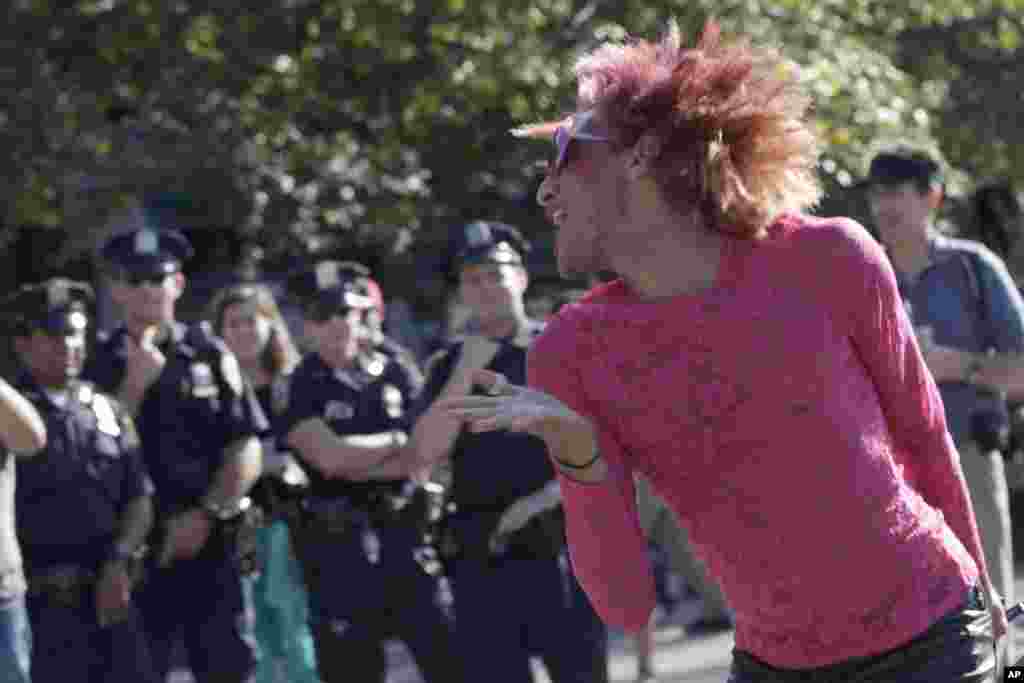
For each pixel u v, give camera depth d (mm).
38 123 16703
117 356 11609
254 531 11578
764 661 4562
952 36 18984
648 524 11188
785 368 4312
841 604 4414
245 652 11555
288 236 17000
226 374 11625
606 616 4719
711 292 4371
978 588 4605
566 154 4465
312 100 17031
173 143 16844
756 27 16562
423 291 17672
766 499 4375
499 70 16078
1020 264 14305
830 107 16422
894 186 8883
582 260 4535
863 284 4375
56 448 10492
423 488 11164
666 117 4379
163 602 11602
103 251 11734
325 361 11484
